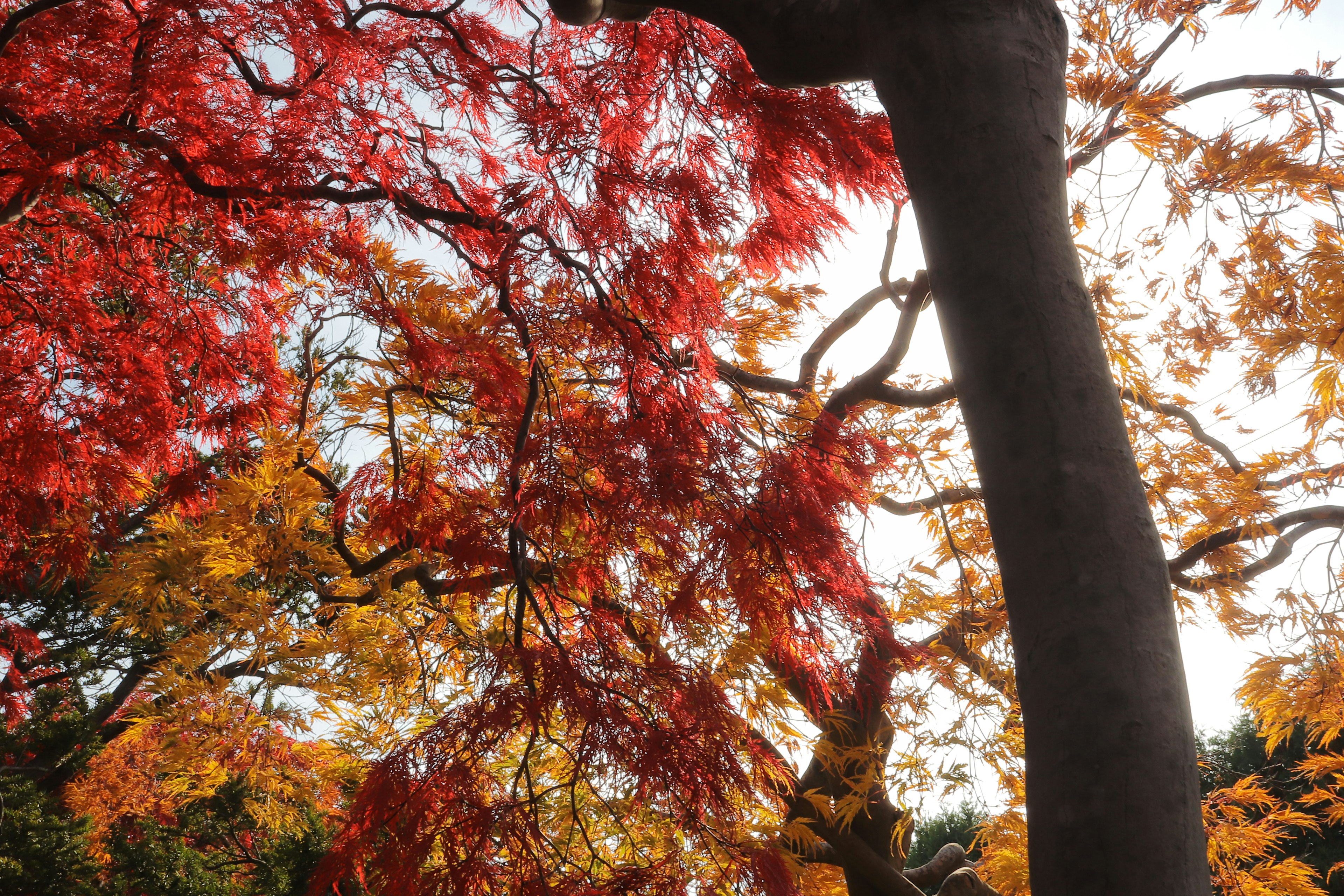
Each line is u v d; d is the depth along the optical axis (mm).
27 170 3408
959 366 1258
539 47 3812
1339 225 5781
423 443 4723
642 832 3131
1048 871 1055
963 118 1302
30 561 5477
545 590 2842
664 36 3260
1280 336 6027
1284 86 5824
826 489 3047
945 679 4922
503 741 2275
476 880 2049
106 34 3592
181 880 6316
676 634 2988
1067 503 1127
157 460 5012
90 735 7816
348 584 5770
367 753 5711
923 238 1345
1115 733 1037
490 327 3725
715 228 3072
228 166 3396
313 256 3553
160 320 4727
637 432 2775
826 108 3104
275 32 3342
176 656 5418
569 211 3000
